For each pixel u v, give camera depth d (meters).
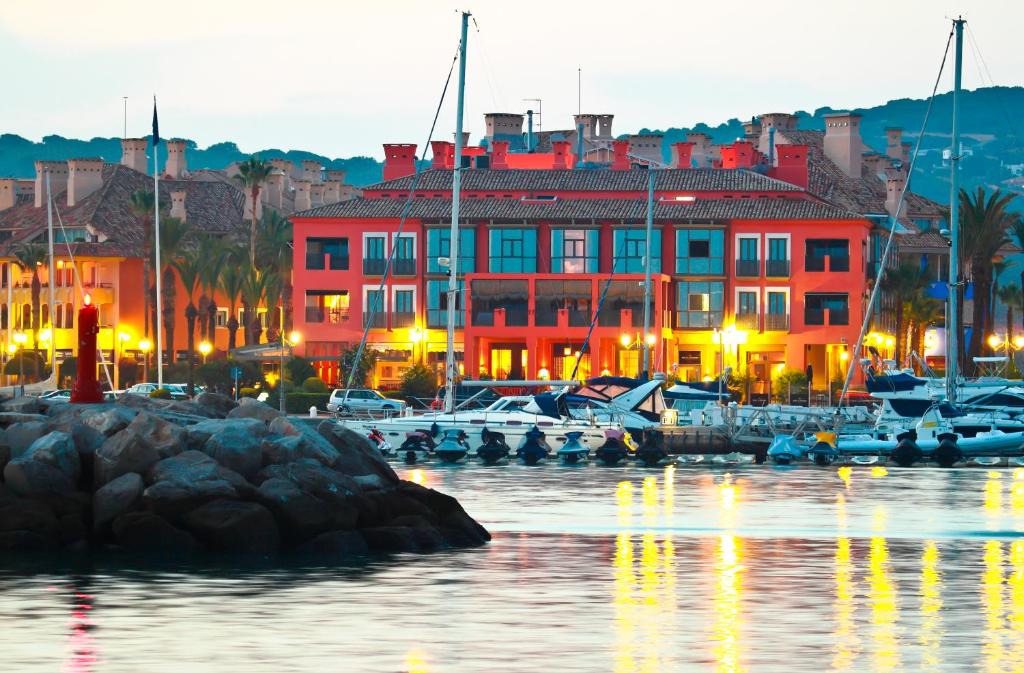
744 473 112.56
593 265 192.00
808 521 79.44
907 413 129.88
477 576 60.09
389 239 194.12
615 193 199.00
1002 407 127.81
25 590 56.47
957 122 142.50
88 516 64.94
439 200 196.25
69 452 65.38
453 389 134.25
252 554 63.50
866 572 62.06
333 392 167.62
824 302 192.88
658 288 187.50
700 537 72.56
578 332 188.12
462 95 138.88
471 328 190.00
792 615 52.94
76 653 47.06
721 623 51.59
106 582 58.03
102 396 74.88
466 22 139.62
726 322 191.88
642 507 85.88
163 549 63.41
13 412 73.88
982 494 95.31
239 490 64.44
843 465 121.56
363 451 70.31
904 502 89.75
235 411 73.69
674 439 123.81
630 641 48.88
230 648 47.75
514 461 122.31
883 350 193.50
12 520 64.12
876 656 46.97
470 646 48.16
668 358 189.38
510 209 194.75
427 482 102.81
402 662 46.16
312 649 47.69
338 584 58.09
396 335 192.62
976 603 55.25
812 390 179.12
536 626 51.00
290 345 195.12
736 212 193.25
